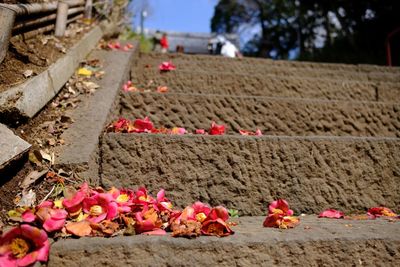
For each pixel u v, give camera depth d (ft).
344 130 3.61
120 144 2.44
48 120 2.78
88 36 4.75
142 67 4.83
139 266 1.66
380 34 15.64
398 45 13.32
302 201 2.52
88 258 1.63
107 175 2.39
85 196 1.97
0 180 2.02
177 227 1.85
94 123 2.78
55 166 2.23
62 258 1.62
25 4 3.38
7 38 2.77
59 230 1.76
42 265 1.59
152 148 2.46
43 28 3.97
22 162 2.18
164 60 5.61
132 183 2.41
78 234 1.74
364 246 1.79
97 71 4.02
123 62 4.41
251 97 3.54
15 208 1.98
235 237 1.78
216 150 2.52
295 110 3.57
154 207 2.07
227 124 3.47
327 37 22.27
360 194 2.60
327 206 2.55
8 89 2.45
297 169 2.57
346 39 17.71
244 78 4.62
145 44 10.19
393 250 1.80
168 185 2.43
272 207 2.26
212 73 4.64
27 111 2.48
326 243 1.78
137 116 3.44
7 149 2.05
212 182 2.47
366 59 14.53
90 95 3.32
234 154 2.53
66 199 1.93
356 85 4.80
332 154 2.63
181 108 3.47
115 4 7.29
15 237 1.60
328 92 4.72
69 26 5.23
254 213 2.46
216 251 1.71
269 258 1.73
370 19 16.05
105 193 2.08
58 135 2.57
